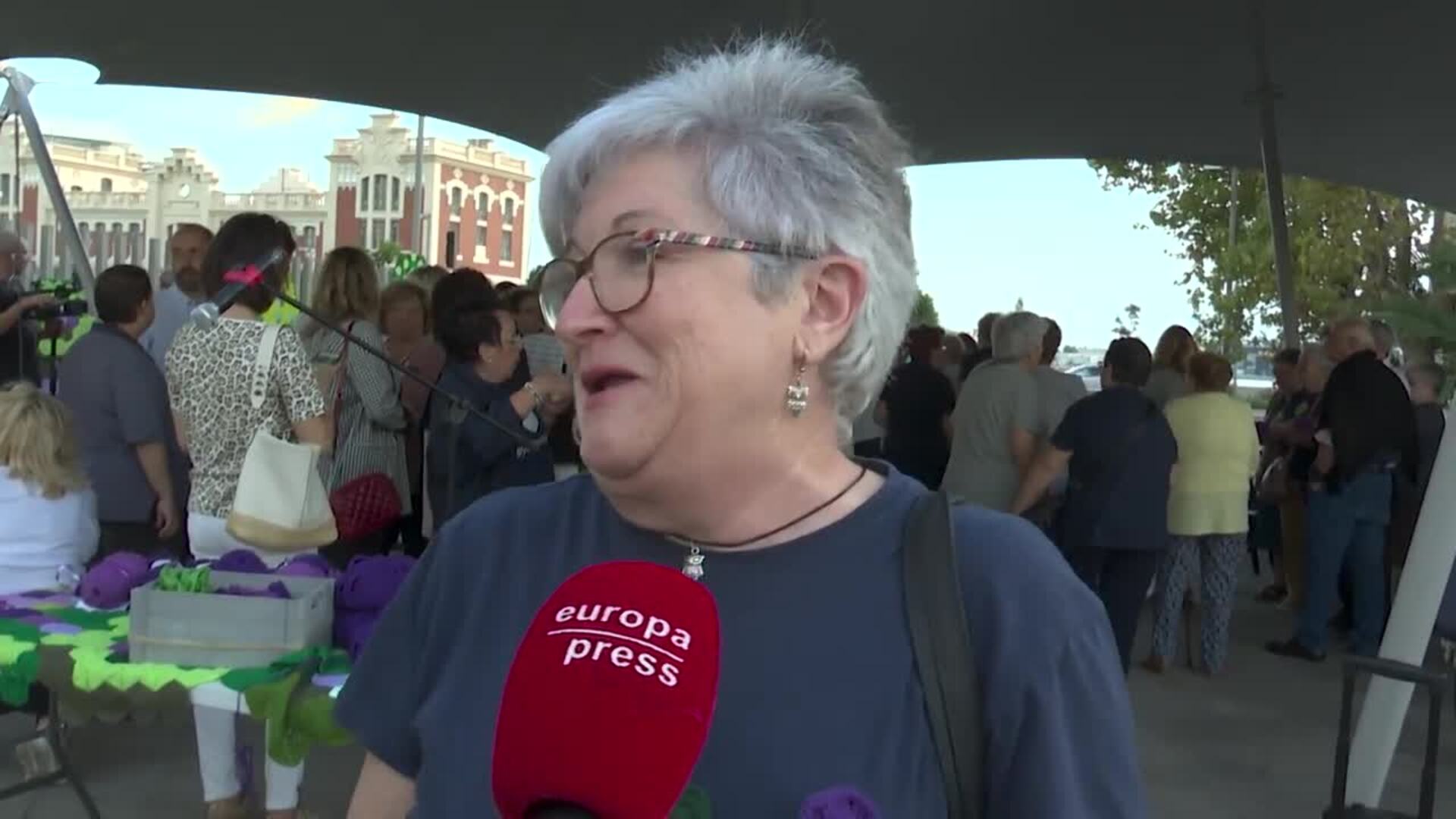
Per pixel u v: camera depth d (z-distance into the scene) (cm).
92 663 255
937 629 100
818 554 105
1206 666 604
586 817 83
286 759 239
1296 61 861
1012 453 536
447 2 766
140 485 412
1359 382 620
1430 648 648
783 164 100
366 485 414
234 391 335
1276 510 808
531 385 374
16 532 324
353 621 261
